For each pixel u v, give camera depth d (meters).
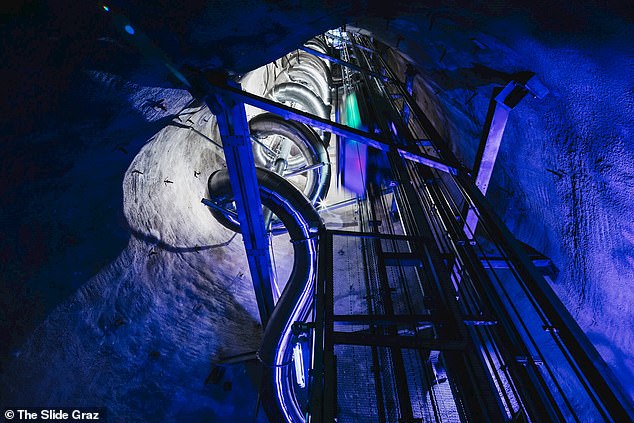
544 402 3.07
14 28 2.43
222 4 3.34
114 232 6.15
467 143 7.11
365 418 7.10
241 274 9.63
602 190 3.75
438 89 6.88
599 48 2.83
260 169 6.88
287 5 3.69
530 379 3.26
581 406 5.24
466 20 3.76
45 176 3.99
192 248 8.70
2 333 4.29
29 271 4.50
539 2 2.84
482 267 4.48
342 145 13.19
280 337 6.41
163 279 7.50
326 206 11.79
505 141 5.19
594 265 4.39
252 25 3.89
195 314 7.71
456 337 3.57
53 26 2.60
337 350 8.37
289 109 4.89
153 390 6.05
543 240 5.40
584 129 3.62
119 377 5.75
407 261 4.80
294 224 6.89
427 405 6.18
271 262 6.80
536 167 4.77
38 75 2.88
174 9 3.15
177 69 4.06
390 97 10.27
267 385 6.47
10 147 3.25
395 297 8.80
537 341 5.98
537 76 3.75
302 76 15.88
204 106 6.31
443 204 6.14
